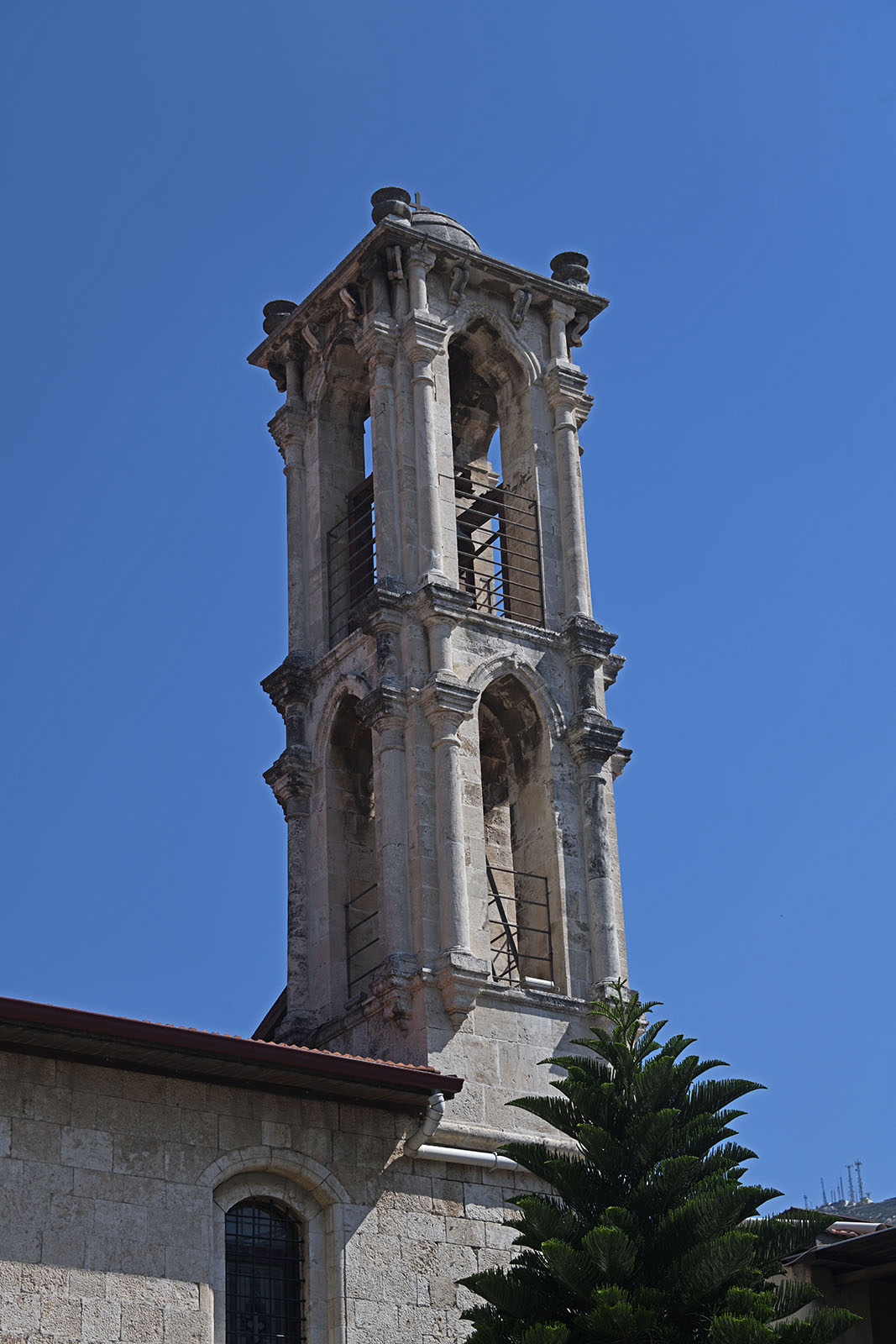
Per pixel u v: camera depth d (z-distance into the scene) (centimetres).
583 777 3862
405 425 3988
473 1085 3459
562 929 3725
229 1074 3072
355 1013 3588
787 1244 3003
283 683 4034
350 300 4144
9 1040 2880
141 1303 2886
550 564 4053
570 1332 2844
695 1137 3014
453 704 3706
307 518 4238
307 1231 3142
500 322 4225
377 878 3709
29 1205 2850
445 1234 3256
